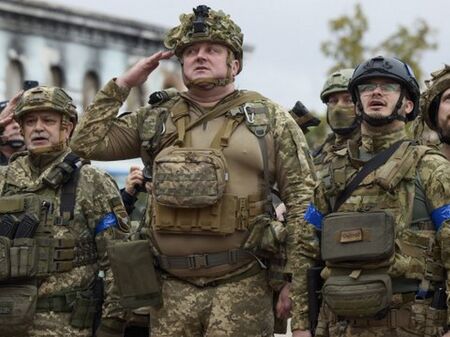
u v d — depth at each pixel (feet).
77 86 99.35
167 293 23.95
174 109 24.58
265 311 23.99
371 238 21.40
